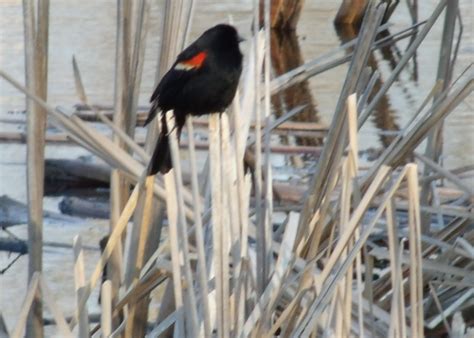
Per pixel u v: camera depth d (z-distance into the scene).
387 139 19.72
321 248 9.97
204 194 10.65
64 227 16.16
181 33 10.87
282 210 12.34
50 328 12.16
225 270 7.73
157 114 10.17
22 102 22.75
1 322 10.21
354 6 31.03
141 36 10.85
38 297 10.67
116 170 10.36
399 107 21.98
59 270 14.29
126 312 10.24
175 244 7.95
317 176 9.20
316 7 35.66
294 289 9.20
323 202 8.60
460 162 17.86
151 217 10.58
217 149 7.84
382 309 9.80
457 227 10.95
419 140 9.84
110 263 10.50
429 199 12.53
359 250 7.67
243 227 8.27
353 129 8.04
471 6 29.69
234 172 8.86
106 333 8.20
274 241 10.50
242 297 8.04
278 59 27.11
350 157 8.08
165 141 9.14
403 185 13.44
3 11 29.89
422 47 27.31
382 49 27.48
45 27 10.69
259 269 8.60
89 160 17.86
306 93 23.58
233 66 9.72
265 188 8.84
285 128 20.44
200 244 7.68
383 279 10.49
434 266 9.84
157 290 13.62
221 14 30.62
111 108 21.23
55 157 18.20
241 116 9.58
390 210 7.94
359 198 8.27
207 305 7.66
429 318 10.45
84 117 20.78
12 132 20.09
